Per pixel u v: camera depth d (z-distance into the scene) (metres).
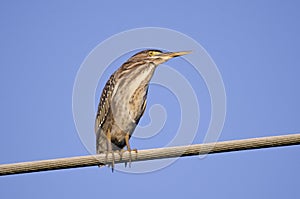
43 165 8.83
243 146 8.78
